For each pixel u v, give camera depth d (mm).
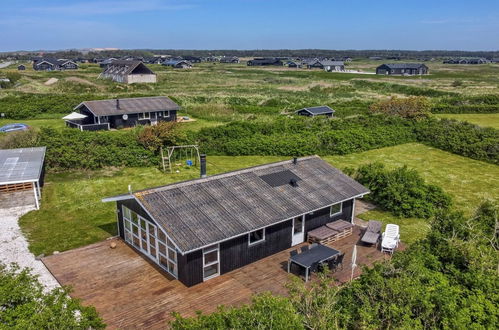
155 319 11797
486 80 96562
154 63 166000
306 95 68062
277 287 13508
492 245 13570
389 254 16078
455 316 10188
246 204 15164
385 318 10188
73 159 27375
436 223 15625
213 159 31203
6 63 162250
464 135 34656
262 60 166500
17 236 17641
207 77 103250
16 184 23531
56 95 57281
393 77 105562
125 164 28641
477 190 24672
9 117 47562
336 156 32219
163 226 13055
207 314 12031
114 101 42969
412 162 30703
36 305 8781
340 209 18312
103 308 12250
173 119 45375
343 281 13961
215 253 13820
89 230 18406
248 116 46594
